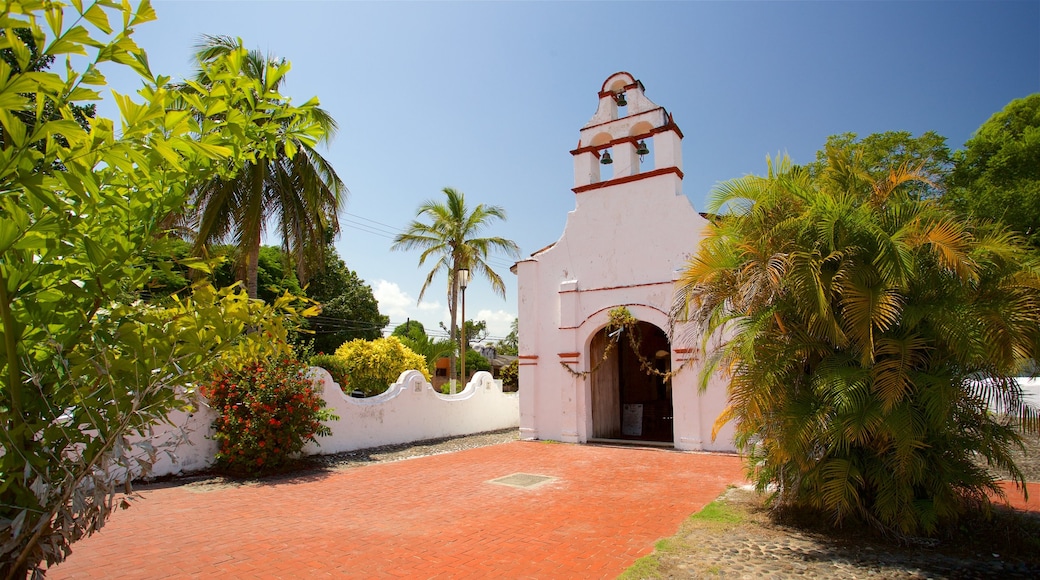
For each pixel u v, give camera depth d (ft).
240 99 9.09
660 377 57.21
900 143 64.69
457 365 132.26
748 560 17.04
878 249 18.12
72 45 6.45
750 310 20.67
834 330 18.17
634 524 21.62
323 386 39.63
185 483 29.89
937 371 18.17
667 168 43.60
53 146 6.72
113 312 8.23
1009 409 17.85
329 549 18.69
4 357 7.38
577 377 45.83
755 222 20.79
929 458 18.30
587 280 46.42
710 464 34.96
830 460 19.27
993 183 60.29
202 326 8.72
